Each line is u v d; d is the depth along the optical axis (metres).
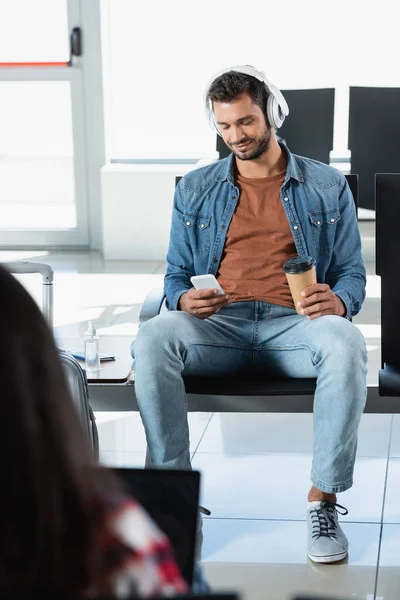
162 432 2.54
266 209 2.85
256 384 2.64
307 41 5.96
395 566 2.48
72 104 6.16
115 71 6.20
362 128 4.91
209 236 2.88
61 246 6.44
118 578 0.72
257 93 2.77
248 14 5.99
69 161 6.34
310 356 2.63
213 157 6.24
